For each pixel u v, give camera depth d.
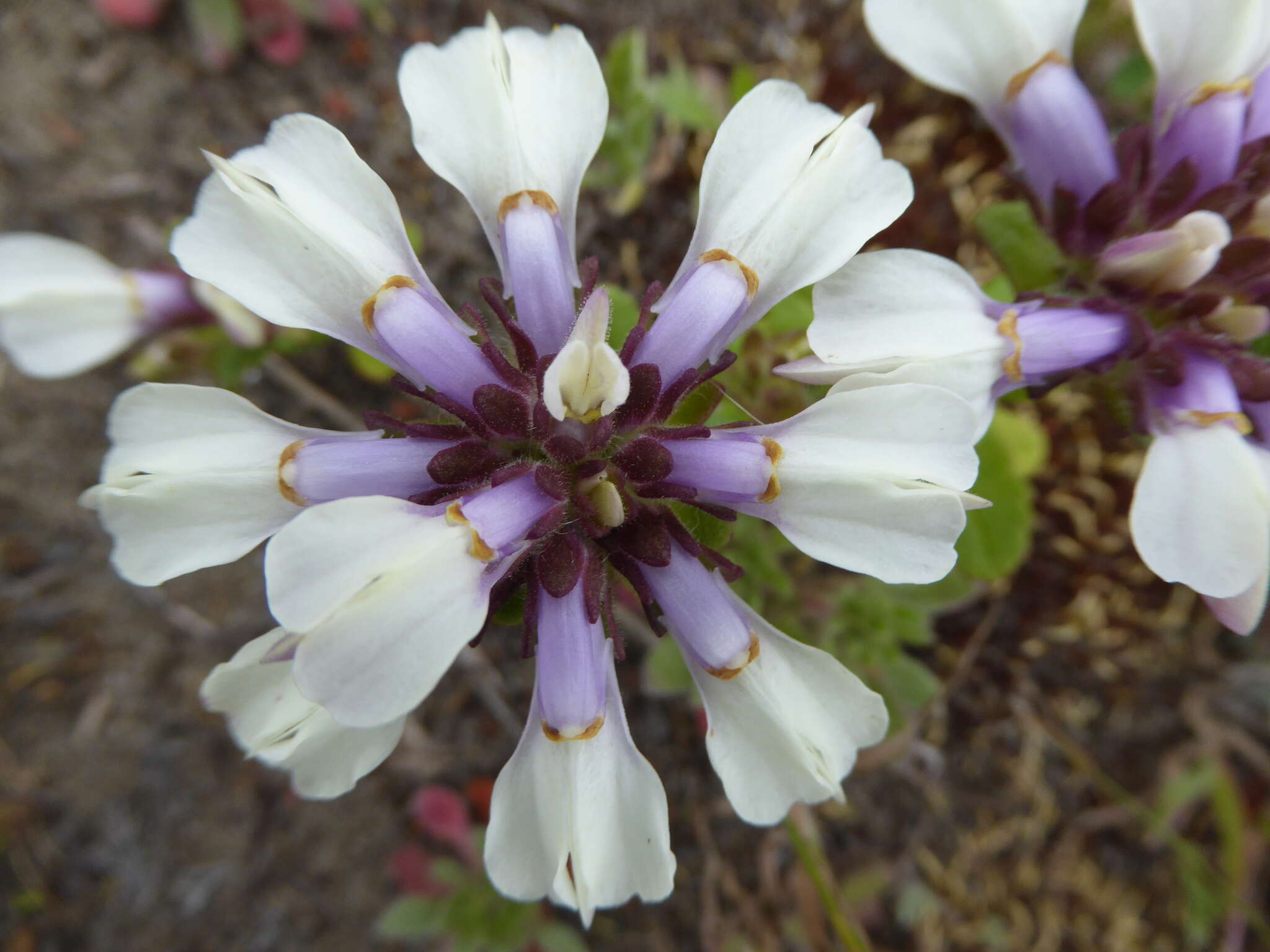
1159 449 0.05
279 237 0.05
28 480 0.09
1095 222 0.06
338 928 0.09
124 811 0.09
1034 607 0.09
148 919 0.09
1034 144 0.06
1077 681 0.10
